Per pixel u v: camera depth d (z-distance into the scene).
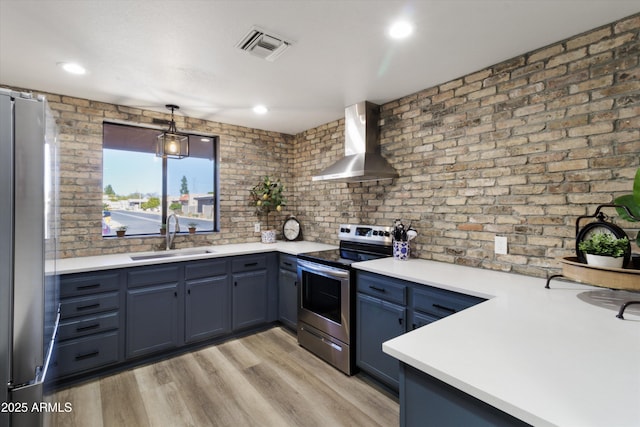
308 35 1.81
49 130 1.42
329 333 2.59
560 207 1.86
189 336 2.82
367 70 2.26
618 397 0.73
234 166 3.76
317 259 2.69
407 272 2.10
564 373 0.85
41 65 2.17
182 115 3.35
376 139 2.97
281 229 4.16
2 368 1.19
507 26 1.71
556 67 1.88
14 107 1.20
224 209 3.68
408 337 1.09
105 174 3.08
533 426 0.68
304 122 3.64
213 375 2.43
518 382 0.80
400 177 2.82
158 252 3.16
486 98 2.21
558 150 1.87
